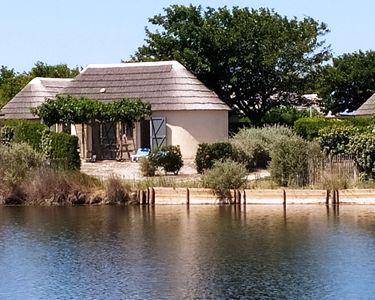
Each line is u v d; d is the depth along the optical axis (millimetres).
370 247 24094
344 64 69938
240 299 18953
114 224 28953
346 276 20781
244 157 39906
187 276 21109
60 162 36750
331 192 32938
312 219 29266
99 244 25344
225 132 49031
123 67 50312
